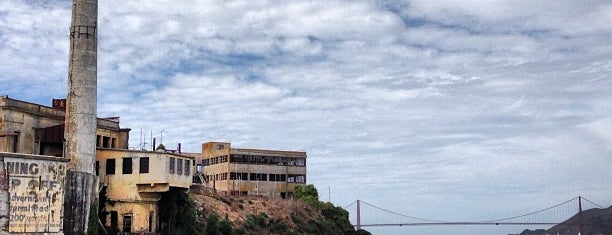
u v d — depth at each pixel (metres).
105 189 63.78
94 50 60.75
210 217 73.88
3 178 47.12
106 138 73.75
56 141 63.44
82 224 56.78
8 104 60.31
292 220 97.38
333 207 110.88
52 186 51.19
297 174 129.25
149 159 63.19
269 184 125.62
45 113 65.31
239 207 91.38
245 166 124.12
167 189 62.81
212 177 129.12
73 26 60.31
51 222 50.84
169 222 66.06
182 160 66.44
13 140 60.69
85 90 59.59
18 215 48.03
